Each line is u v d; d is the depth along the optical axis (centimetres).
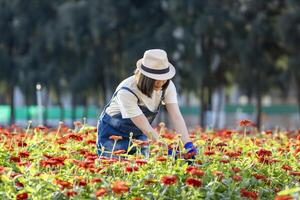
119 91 705
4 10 3912
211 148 775
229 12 3338
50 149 761
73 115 3756
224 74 3722
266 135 991
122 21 3606
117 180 611
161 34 3356
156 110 723
